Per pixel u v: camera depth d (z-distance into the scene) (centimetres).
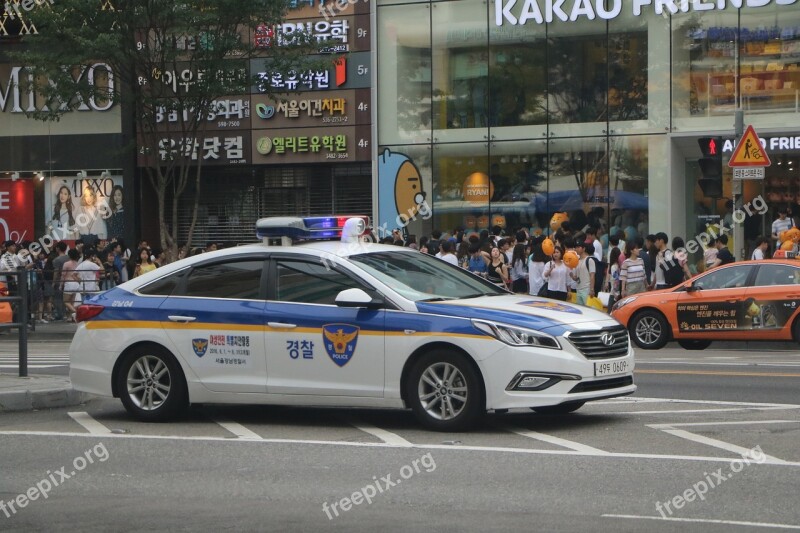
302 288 1112
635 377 1502
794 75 2817
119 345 1166
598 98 2958
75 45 2869
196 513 770
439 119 3100
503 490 816
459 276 1166
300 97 3194
